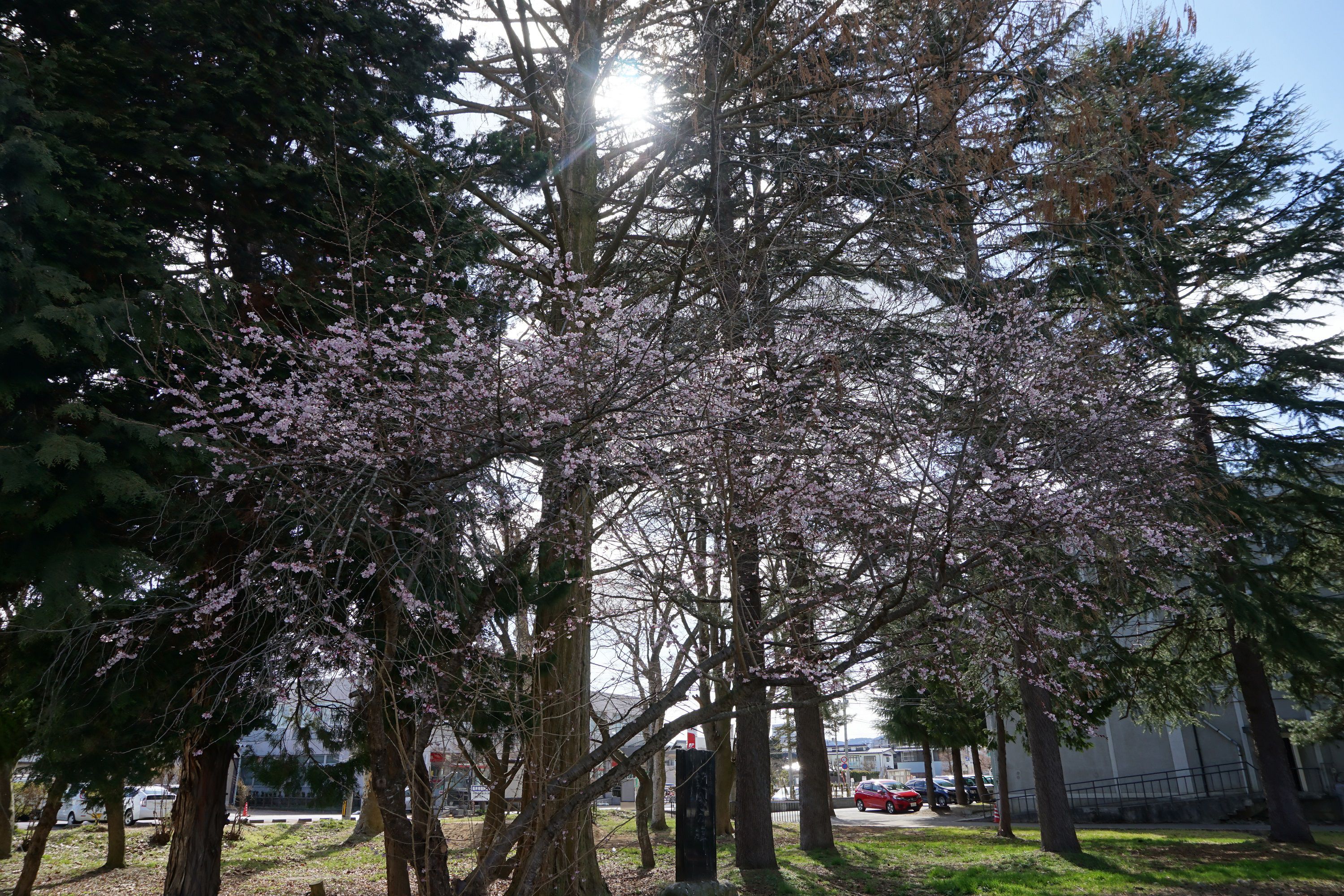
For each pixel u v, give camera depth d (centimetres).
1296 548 1273
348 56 801
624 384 571
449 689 580
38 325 542
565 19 1066
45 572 520
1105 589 830
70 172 615
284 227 696
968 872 1141
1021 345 703
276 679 526
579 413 588
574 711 702
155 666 617
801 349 749
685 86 949
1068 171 739
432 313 648
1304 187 1304
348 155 756
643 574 706
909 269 866
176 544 582
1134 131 787
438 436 559
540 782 585
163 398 614
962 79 778
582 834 778
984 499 577
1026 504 580
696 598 614
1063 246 934
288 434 554
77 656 564
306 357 575
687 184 1047
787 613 564
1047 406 663
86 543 552
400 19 852
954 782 3838
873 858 1305
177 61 695
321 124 729
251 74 685
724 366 661
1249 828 1859
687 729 530
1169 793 2323
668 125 956
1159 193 859
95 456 525
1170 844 1411
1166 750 2362
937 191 767
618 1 1058
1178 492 768
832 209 867
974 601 625
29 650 578
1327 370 1223
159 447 581
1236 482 1006
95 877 1247
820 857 1284
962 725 2458
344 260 670
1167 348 1105
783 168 885
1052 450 618
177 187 702
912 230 809
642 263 1082
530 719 648
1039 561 640
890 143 813
